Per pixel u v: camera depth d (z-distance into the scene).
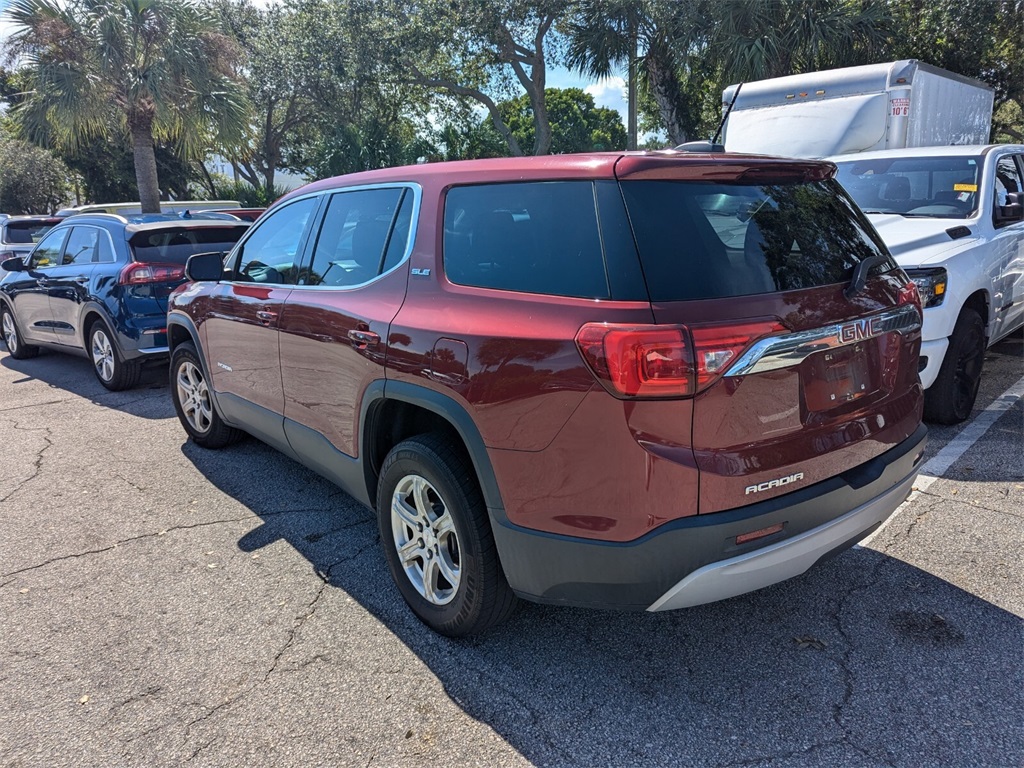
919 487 4.25
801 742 2.40
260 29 24.67
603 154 2.56
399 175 3.31
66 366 8.73
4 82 22.56
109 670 2.89
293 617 3.22
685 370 2.17
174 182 27.44
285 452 4.20
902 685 2.65
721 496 2.26
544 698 2.66
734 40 14.22
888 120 8.24
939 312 4.72
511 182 2.72
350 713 2.61
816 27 13.74
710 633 3.01
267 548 3.86
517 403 2.44
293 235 3.99
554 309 2.41
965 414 5.25
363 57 20.78
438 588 3.09
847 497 2.55
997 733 2.40
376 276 3.22
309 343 3.53
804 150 8.70
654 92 17.95
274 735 2.52
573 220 2.47
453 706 2.63
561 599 2.52
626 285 2.28
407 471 2.96
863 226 3.00
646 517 2.25
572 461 2.33
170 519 4.23
